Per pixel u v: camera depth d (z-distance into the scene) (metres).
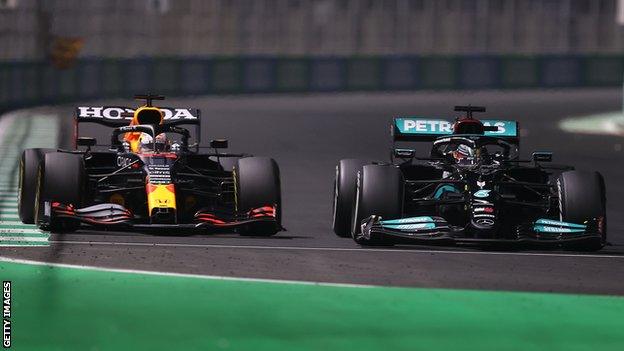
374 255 41.25
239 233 46.72
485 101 195.75
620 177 81.25
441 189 46.16
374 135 116.88
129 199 47.53
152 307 30.22
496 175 44.91
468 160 46.19
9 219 50.09
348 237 47.28
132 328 27.81
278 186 46.06
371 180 43.34
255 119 136.62
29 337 26.72
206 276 35.16
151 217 43.47
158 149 47.69
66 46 164.88
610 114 168.75
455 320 29.94
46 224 43.62
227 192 47.19
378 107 172.12
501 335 28.42
